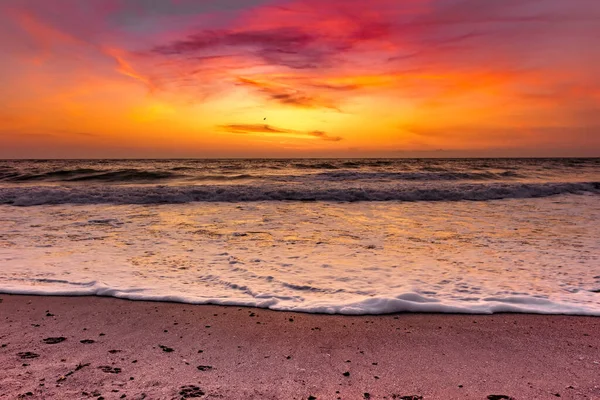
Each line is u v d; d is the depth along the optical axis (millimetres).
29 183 19594
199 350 2996
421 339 3213
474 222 8891
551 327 3445
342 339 3211
